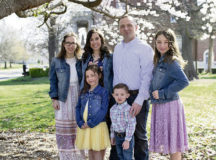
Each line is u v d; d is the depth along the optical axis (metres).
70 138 3.44
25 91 14.73
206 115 7.14
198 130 5.43
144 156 3.21
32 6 2.71
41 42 22.31
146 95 2.99
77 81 3.48
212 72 23.75
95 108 3.08
